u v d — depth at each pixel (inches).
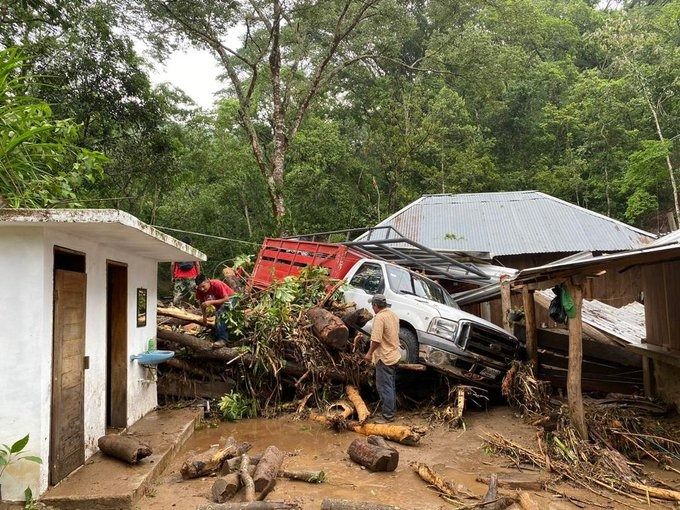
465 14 1141.1
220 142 1172.5
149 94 704.4
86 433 225.5
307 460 259.8
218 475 226.7
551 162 1478.8
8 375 183.5
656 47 1161.4
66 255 216.8
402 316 370.0
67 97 636.1
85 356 223.0
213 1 745.6
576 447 266.2
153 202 956.6
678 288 331.0
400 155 1168.2
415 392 380.2
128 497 185.8
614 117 1269.7
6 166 231.6
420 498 211.3
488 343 370.3
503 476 242.7
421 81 1349.7
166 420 302.8
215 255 1020.5
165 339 354.6
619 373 406.0
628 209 1114.1
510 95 1509.6
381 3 853.2
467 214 815.7
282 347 364.8
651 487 233.6
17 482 181.5
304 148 1138.0
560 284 303.9
